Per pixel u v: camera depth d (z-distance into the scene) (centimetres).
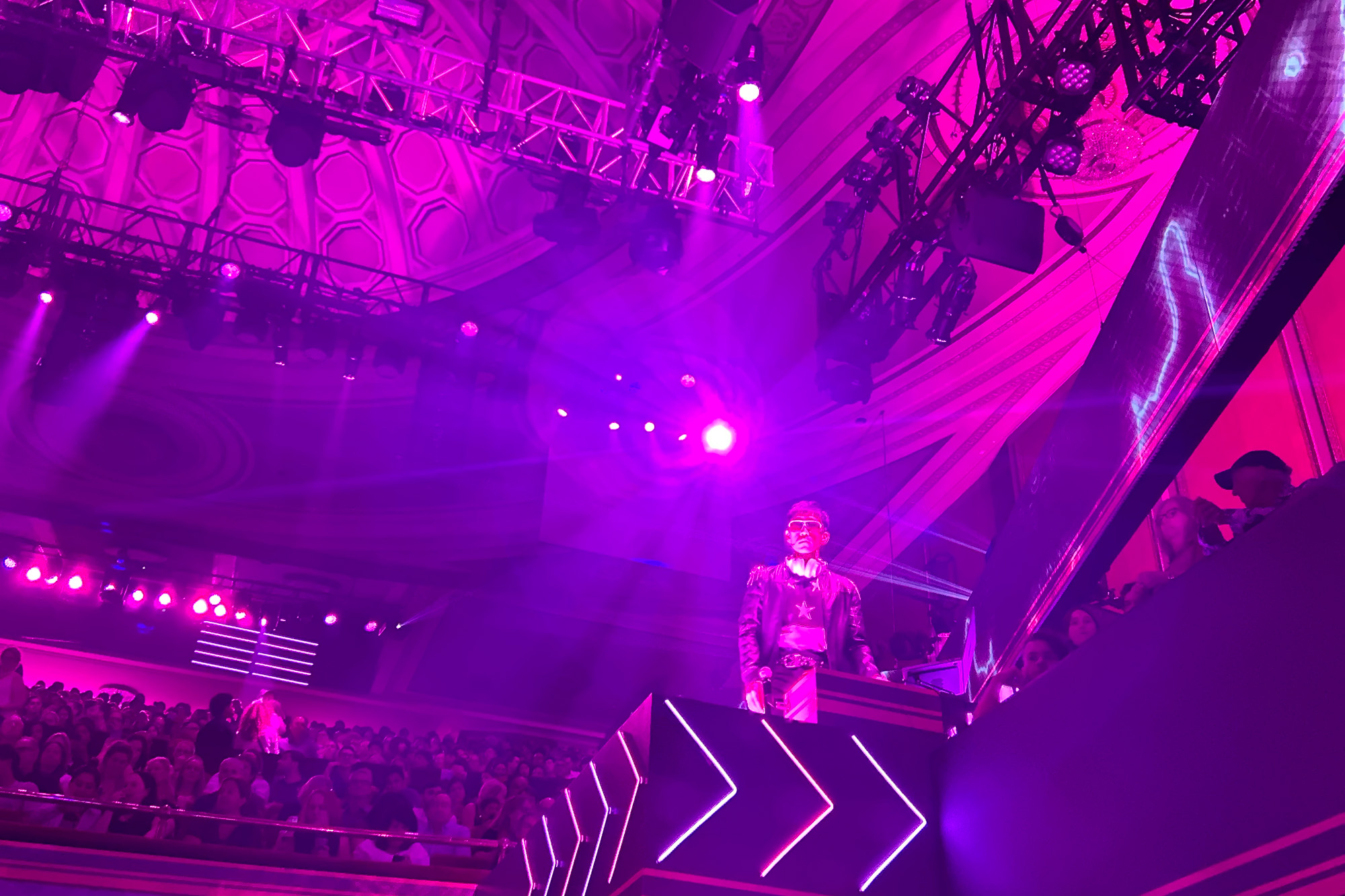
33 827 649
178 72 1004
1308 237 350
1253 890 250
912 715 427
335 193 1481
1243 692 263
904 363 1417
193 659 1831
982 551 1429
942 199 1009
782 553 1661
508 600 1773
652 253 1101
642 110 1066
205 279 1348
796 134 1198
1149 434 440
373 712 1873
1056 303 1305
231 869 672
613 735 416
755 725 396
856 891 374
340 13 1253
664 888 350
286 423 1588
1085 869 311
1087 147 877
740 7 810
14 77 983
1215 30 749
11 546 1748
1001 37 890
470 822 930
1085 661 330
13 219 1284
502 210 1458
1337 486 242
